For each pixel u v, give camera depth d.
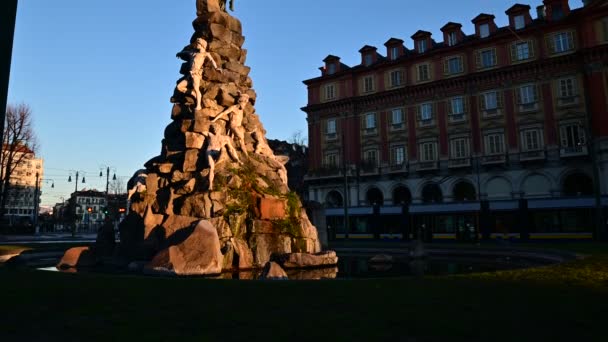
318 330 4.53
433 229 40.34
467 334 4.36
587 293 6.60
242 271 11.59
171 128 15.44
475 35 52.88
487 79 49.44
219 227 12.15
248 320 4.97
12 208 86.62
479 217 38.34
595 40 43.56
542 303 5.86
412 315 5.18
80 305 5.78
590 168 42.62
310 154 61.75
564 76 45.31
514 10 50.03
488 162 47.84
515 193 46.41
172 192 13.24
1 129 3.30
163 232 12.33
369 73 58.62
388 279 8.24
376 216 43.69
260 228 12.93
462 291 6.81
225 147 14.28
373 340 4.17
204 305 5.79
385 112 56.34
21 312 5.38
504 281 7.84
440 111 52.22
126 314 5.28
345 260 15.62
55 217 91.50
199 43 15.68
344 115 59.25
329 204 58.47
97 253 14.16
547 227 35.47
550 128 45.47
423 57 54.34
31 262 15.07
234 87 16.20
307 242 13.85
